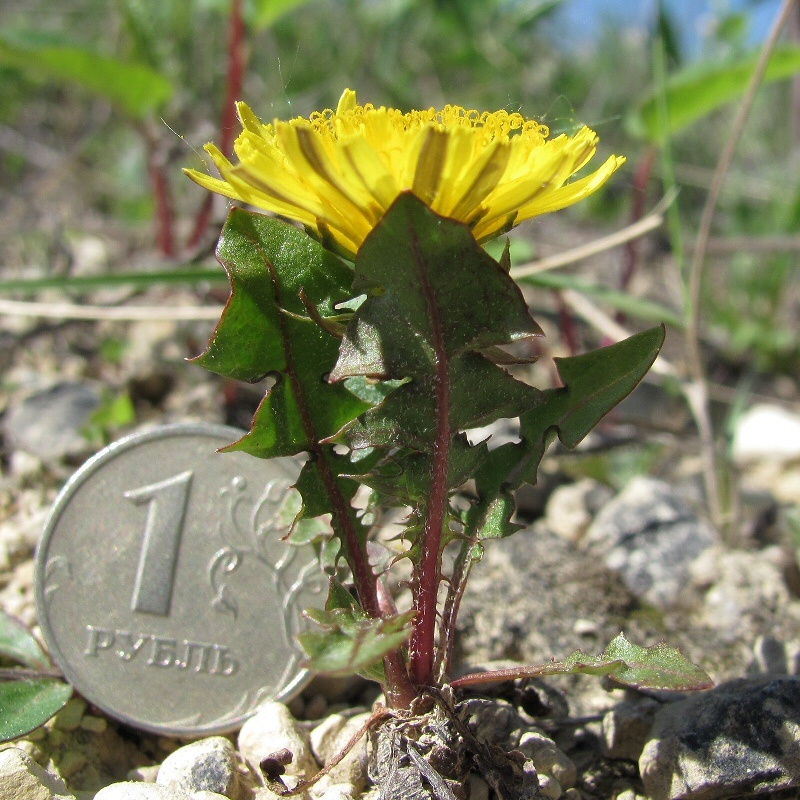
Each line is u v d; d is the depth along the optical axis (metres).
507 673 0.05
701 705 0.05
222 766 0.05
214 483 0.06
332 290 0.05
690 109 0.10
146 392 0.09
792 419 0.10
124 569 0.06
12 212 0.12
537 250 0.12
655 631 0.07
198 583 0.06
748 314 0.12
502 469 0.05
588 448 0.09
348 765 0.05
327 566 0.06
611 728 0.06
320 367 0.05
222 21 0.13
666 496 0.08
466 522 0.05
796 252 0.12
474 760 0.05
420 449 0.05
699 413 0.09
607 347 0.05
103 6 0.14
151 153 0.11
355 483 0.05
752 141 0.15
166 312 0.09
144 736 0.06
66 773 0.05
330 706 0.06
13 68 0.14
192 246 0.11
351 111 0.05
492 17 0.14
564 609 0.07
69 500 0.06
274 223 0.05
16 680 0.06
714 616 0.07
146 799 0.05
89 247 0.12
